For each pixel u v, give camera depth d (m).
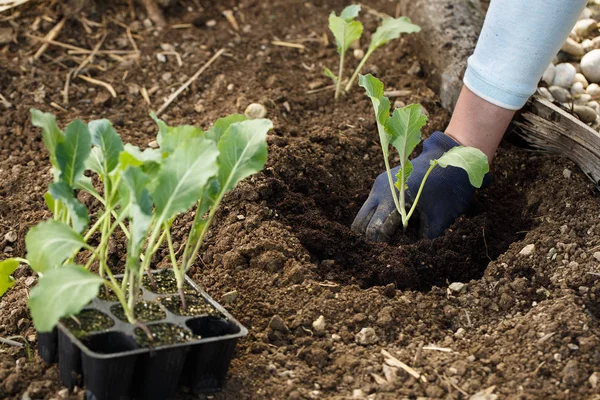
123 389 1.72
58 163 1.72
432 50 2.25
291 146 2.08
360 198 2.06
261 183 1.99
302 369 1.78
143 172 1.72
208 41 2.38
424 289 1.94
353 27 2.19
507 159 2.14
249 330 1.83
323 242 1.95
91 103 2.24
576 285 1.87
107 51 2.35
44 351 1.77
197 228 1.76
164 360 1.71
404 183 1.96
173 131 1.74
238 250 1.90
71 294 1.65
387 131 1.95
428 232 1.99
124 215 1.73
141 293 1.78
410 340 1.83
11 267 1.79
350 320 1.83
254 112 2.16
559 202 2.02
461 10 2.24
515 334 1.81
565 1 1.86
